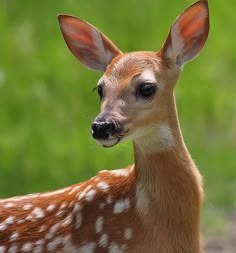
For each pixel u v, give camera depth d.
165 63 9.18
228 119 16.98
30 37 16.44
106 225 9.18
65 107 15.14
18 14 17.00
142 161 9.12
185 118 16.16
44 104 15.19
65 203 9.47
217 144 16.28
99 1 17.11
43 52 16.00
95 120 8.72
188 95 16.27
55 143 14.65
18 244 9.42
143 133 8.98
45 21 16.77
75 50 9.88
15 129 14.88
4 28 16.56
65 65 15.61
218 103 16.78
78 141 14.57
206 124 16.59
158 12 17.08
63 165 14.44
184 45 9.37
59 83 15.39
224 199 14.95
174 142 9.10
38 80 15.41
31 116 15.04
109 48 9.63
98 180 9.41
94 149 14.30
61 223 9.38
